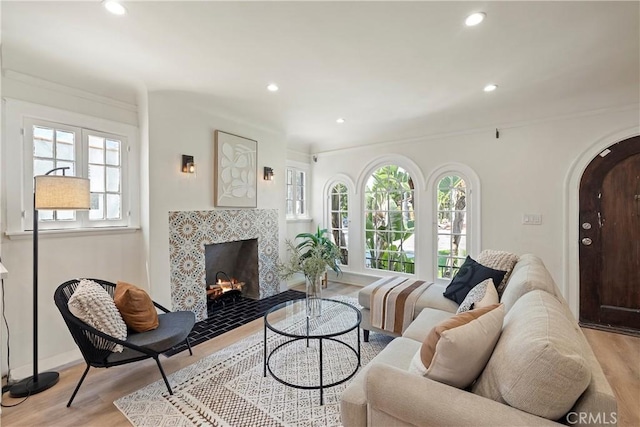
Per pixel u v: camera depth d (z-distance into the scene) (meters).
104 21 1.91
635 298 3.07
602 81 2.87
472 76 2.76
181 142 3.29
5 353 2.28
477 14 1.87
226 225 3.76
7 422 1.81
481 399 1.05
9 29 1.98
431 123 4.18
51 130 2.54
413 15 1.88
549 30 2.04
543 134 3.47
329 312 2.62
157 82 2.84
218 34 2.07
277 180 4.53
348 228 5.12
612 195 3.14
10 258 2.30
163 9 1.80
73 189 2.12
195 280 3.40
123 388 2.14
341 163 5.15
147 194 3.02
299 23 1.95
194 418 1.83
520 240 3.62
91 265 2.75
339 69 2.61
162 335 2.16
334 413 1.88
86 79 2.70
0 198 2.25
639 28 2.02
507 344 1.15
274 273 4.46
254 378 2.25
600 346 2.78
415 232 4.42
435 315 2.30
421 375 1.26
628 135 3.05
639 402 1.97
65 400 2.01
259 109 3.61
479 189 3.86
